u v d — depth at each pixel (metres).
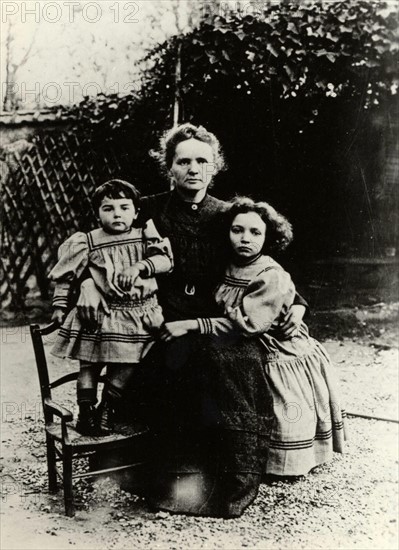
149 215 3.34
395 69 5.81
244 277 3.28
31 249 6.92
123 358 3.03
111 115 6.05
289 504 3.12
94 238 3.17
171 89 5.70
